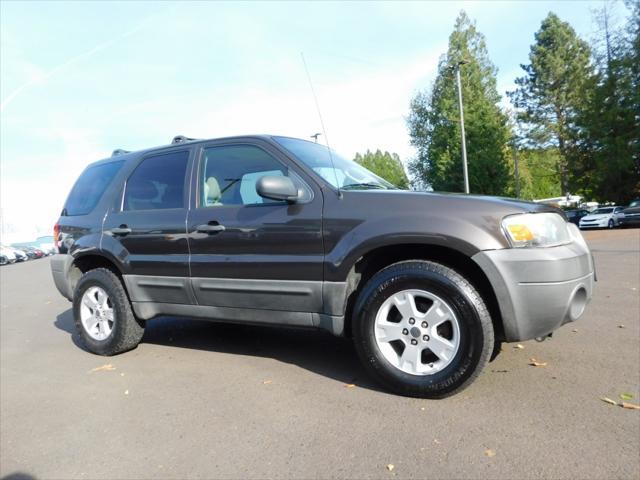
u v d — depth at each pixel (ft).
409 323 9.39
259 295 10.98
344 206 10.07
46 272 62.44
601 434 7.63
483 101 112.68
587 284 9.46
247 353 13.23
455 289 8.84
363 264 10.23
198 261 11.81
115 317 13.52
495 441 7.58
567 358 11.31
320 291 10.16
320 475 6.95
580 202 134.62
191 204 12.27
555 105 132.26
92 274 13.97
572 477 6.53
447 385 9.02
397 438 7.87
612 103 97.04
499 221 8.82
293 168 10.94
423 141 130.00
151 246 12.74
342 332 10.13
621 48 97.40
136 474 7.35
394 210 9.58
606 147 96.84
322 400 9.62
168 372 12.01
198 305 12.13
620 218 77.97
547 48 134.31
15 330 19.93
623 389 9.37
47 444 8.61
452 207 9.21
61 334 18.20
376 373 9.71
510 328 8.75
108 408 10.02
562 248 8.99
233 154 12.03
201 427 8.78
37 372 13.04
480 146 111.75
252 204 11.26
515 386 9.75
